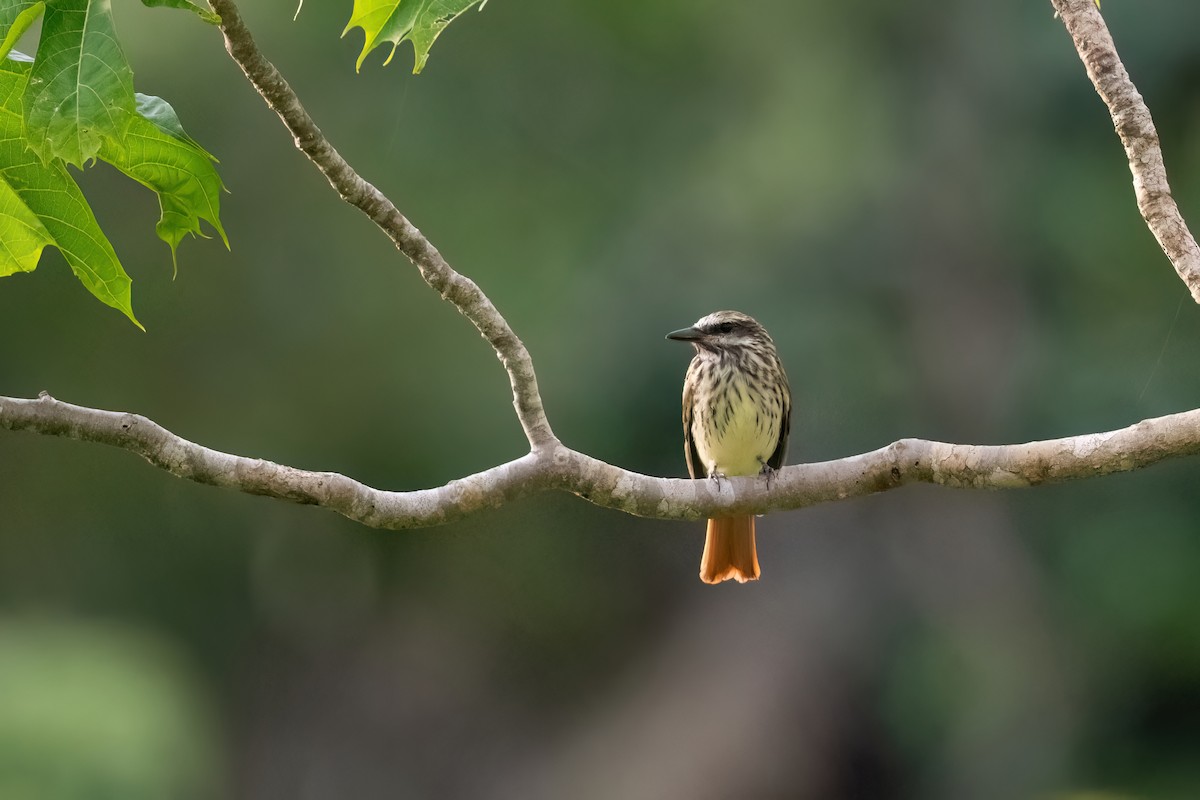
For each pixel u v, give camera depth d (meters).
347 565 17.52
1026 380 16.20
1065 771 15.71
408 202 16.12
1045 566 16.20
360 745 17.47
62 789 13.23
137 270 15.89
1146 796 15.30
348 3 15.94
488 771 17.30
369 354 15.98
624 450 15.89
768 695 15.97
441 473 15.96
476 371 15.92
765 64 16.83
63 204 5.20
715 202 16.28
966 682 15.89
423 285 16.08
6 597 16.47
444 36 16.41
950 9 16.59
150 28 15.32
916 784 15.88
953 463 5.74
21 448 16.48
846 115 16.50
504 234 16.19
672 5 16.58
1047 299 16.53
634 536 17.25
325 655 17.67
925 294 16.27
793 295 16.09
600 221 16.39
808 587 16.44
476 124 16.48
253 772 17.31
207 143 15.85
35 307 15.88
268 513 17.14
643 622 17.38
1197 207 16.19
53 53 4.33
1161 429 5.32
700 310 15.90
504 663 17.67
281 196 16.05
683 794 15.70
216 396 16.08
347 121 16.16
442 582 17.59
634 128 16.64
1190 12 16.00
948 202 16.39
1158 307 16.16
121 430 5.19
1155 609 15.81
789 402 9.45
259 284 16.03
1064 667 15.95
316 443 16.06
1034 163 16.53
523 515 17.31
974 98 16.62
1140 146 5.41
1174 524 15.85
